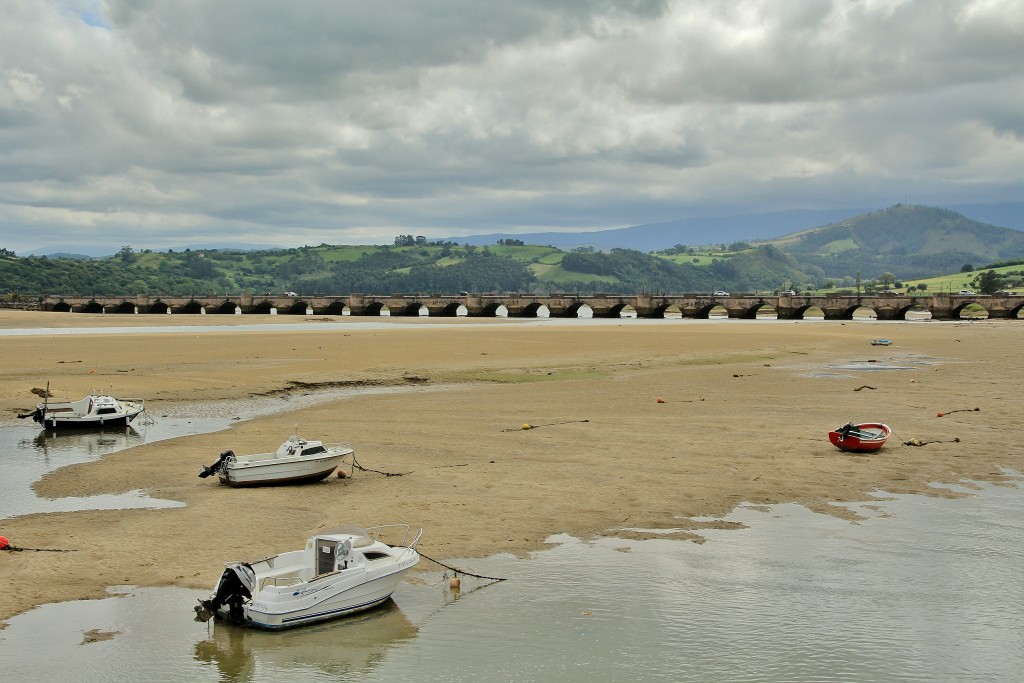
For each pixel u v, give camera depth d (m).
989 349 100.12
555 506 32.59
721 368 79.50
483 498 33.78
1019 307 189.38
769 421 50.56
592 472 37.97
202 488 35.66
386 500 33.56
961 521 30.67
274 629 22.16
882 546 28.02
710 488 35.19
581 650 20.94
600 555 27.34
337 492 34.97
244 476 35.59
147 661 20.48
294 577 23.64
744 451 42.22
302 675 19.89
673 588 24.64
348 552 23.61
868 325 156.88
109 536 28.86
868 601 23.69
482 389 65.25
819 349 99.88
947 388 64.75
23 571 25.55
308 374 71.06
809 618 22.64
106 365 75.75
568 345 99.88
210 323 153.00
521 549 27.94
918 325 157.00
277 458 36.75
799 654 20.69
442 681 19.55
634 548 28.00
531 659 20.53
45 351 86.94
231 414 54.09
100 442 45.53
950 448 42.56
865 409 54.84
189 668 20.17
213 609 22.92
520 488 35.28
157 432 48.28
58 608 23.27
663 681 19.47
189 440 45.56
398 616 23.06
